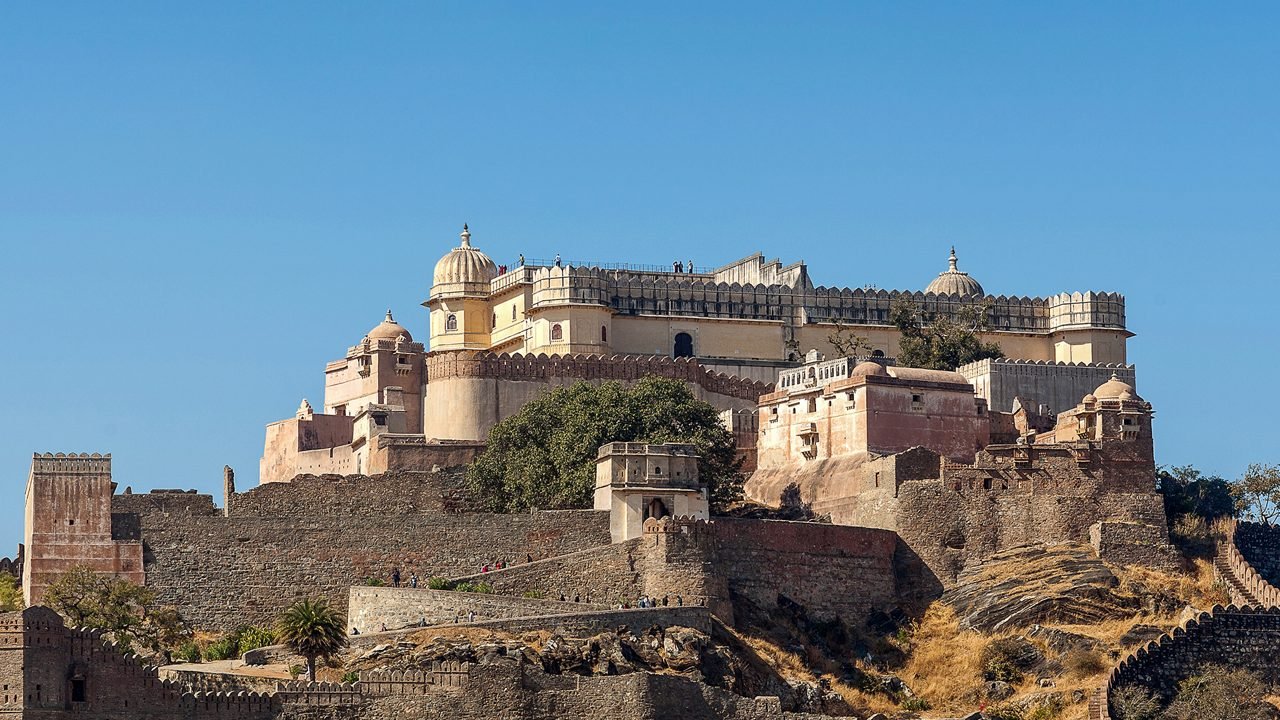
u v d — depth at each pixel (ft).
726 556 524.11
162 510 534.78
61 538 507.71
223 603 512.22
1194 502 572.92
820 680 504.02
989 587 536.01
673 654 479.00
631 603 504.84
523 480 560.20
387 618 492.13
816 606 530.68
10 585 522.47
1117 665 504.02
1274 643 514.27
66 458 511.40
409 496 562.66
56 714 411.95
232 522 517.55
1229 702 493.36
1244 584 540.52
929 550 547.90
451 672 444.55
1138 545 546.26
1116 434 561.84
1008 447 558.15
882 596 539.70
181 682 437.58
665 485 529.04
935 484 552.00
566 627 479.82
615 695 445.37
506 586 511.81
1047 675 510.99
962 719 493.77
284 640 455.63
